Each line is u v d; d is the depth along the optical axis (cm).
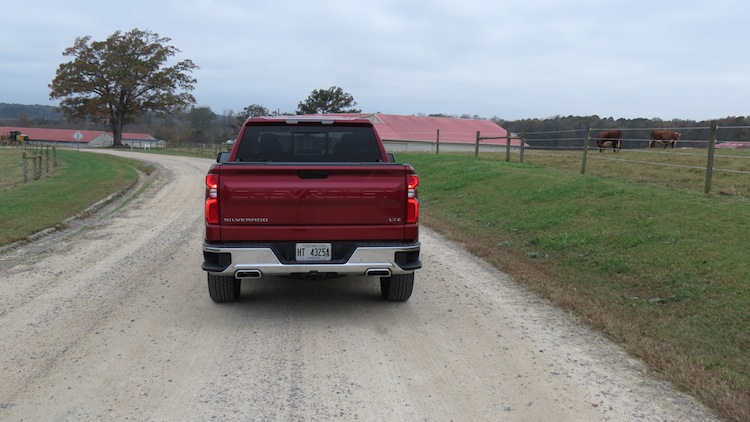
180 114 8750
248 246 479
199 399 353
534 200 1202
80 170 2773
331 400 354
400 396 360
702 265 623
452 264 777
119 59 7744
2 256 813
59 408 338
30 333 475
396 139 5200
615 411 340
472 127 6291
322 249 487
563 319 527
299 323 513
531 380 387
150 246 903
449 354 436
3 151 5700
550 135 7100
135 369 400
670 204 934
